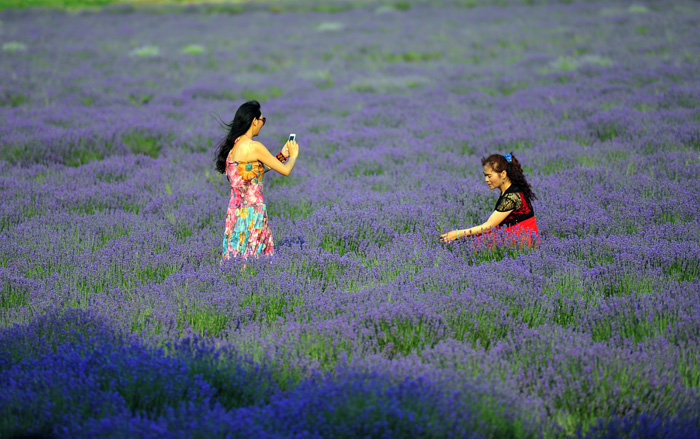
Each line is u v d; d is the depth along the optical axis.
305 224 14.90
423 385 7.11
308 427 6.47
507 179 13.28
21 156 22.25
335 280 11.97
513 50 53.31
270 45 64.00
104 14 99.62
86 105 35.44
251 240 12.71
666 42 47.22
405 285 10.99
